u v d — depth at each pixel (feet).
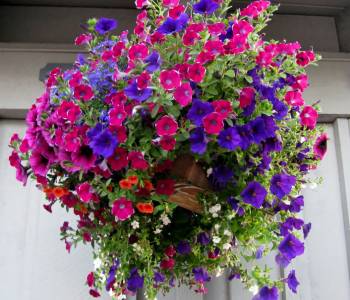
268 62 3.46
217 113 2.96
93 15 6.07
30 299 5.16
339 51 6.27
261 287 3.38
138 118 3.15
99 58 3.86
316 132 4.03
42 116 3.33
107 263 3.68
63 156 3.18
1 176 5.54
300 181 3.94
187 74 3.20
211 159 3.26
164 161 3.25
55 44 5.73
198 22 3.70
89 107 3.42
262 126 3.17
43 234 5.36
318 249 5.61
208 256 3.72
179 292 5.13
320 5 6.11
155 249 3.71
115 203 3.21
